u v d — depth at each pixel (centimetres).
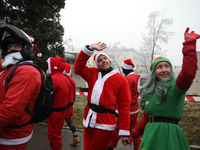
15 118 149
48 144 388
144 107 212
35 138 422
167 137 183
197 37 170
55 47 871
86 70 256
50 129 298
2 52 184
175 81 187
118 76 245
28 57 178
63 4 895
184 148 179
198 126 488
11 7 820
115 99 239
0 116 142
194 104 782
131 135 237
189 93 1627
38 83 167
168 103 190
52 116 295
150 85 214
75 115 612
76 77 1945
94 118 233
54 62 325
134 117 345
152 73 216
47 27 810
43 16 812
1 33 178
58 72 322
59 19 909
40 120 183
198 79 1619
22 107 152
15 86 152
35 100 175
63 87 304
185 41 173
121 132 233
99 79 246
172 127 186
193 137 415
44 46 818
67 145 386
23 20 838
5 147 160
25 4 791
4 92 161
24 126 167
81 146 382
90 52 239
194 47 170
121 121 237
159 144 183
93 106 237
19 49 177
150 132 192
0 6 804
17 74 157
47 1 866
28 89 156
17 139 163
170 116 190
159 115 194
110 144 328
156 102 195
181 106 192
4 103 147
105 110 234
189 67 168
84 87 1933
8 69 168
